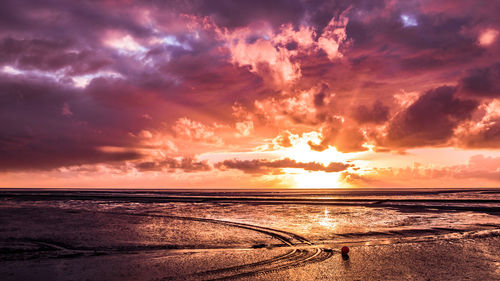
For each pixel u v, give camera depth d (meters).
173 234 18.77
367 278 9.18
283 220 26.34
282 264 10.94
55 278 9.64
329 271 9.95
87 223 24.22
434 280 8.95
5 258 12.44
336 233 19.00
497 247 14.01
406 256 12.10
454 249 13.51
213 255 12.62
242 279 9.16
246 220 26.31
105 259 12.12
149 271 10.25
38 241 16.55
